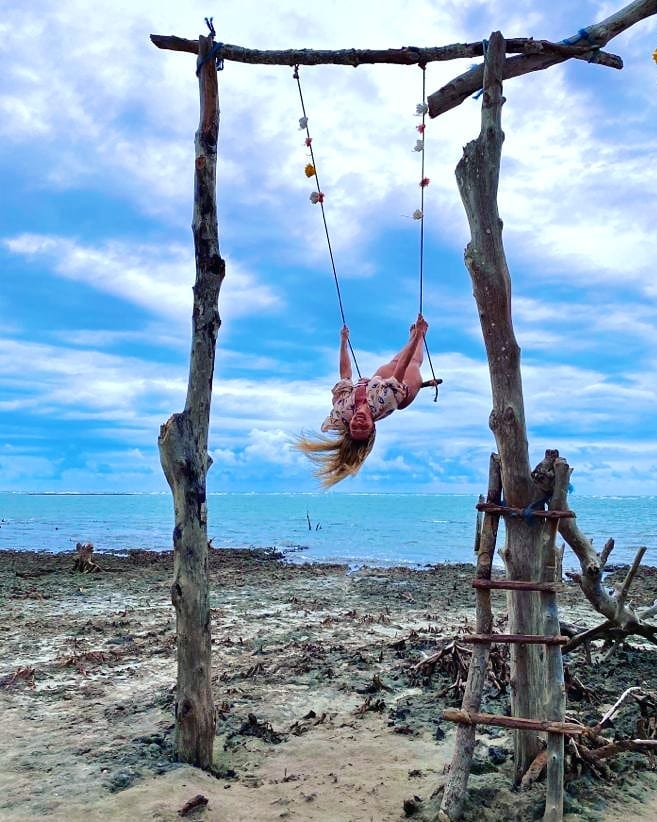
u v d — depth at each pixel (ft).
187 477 16.79
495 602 45.34
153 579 56.85
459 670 23.72
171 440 16.81
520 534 15.16
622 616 24.59
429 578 58.03
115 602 45.29
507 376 15.08
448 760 17.62
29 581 55.52
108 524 153.48
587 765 16.24
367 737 19.43
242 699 22.88
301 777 16.66
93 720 20.81
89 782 15.97
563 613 40.45
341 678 25.21
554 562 15.05
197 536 16.99
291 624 37.04
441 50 16.97
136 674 26.40
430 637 32.83
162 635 33.76
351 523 152.76
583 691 21.84
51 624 37.09
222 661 28.35
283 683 24.75
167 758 17.21
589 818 14.44
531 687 15.07
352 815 14.75
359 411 20.17
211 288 17.33
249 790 15.96
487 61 15.71
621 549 90.12
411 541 103.81
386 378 21.89
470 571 63.26
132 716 21.04
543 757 15.40
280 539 107.65
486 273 15.08
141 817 14.29
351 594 48.67
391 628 35.91
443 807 14.34
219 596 47.83
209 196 17.37
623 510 232.32
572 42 16.93
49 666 27.73
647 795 15.62
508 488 15.12
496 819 14.20
